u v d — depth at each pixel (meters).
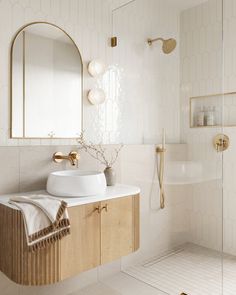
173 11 2.21
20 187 1.93
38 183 2.01
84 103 2.31
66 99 2.19
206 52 2.08
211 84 2.07
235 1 2.69
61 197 1.77
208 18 2.06
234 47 2.70
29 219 1.50
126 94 2.47
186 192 2.22
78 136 2.26
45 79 2.07
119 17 2.46
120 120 2.51
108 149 2.42
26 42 1.98
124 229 1.93
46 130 2.08
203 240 2.17
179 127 2.22
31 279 1.53
